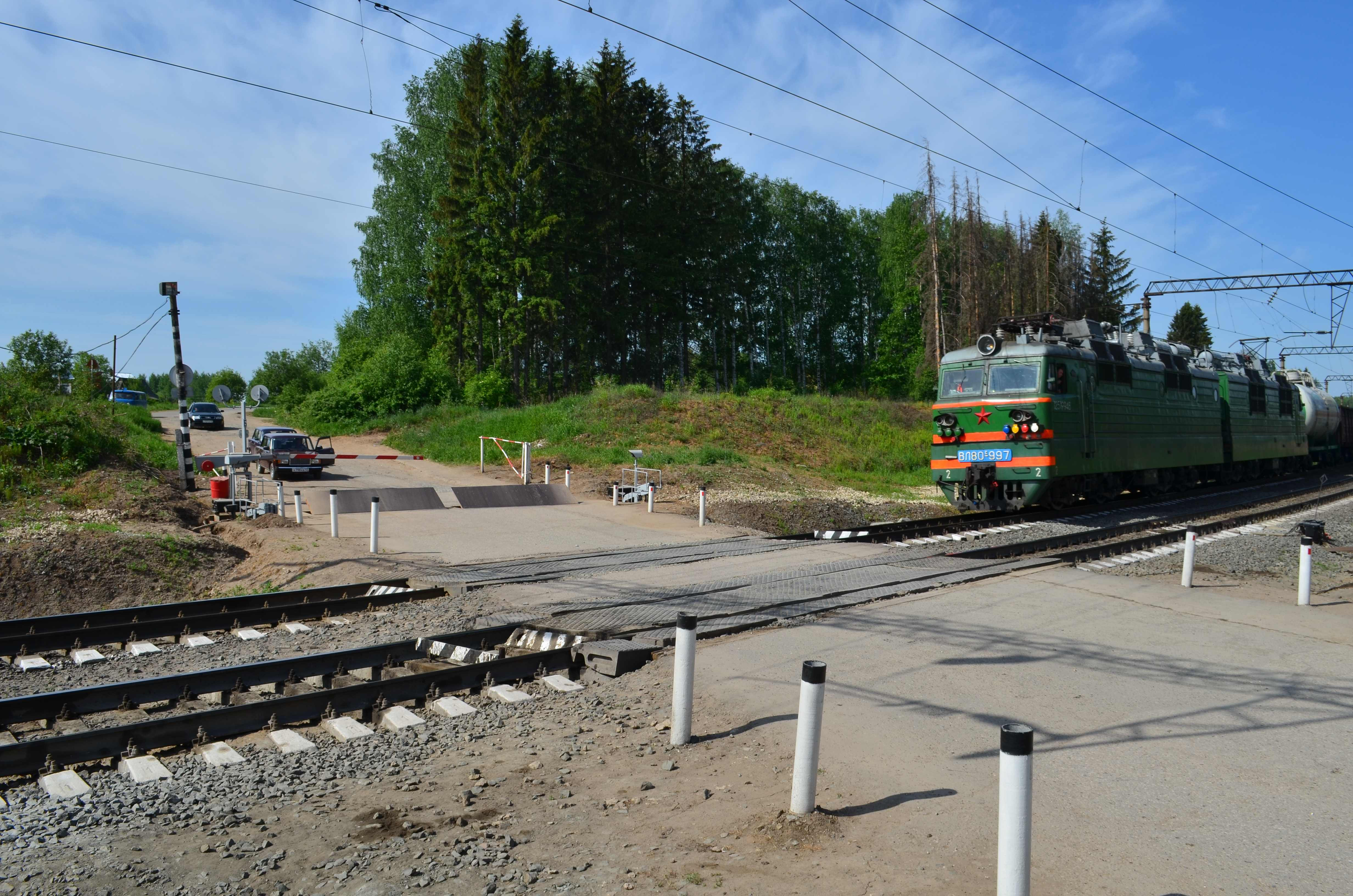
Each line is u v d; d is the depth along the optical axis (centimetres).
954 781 529
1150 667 773
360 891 416
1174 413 2412
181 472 2195
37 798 553
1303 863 423
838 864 428
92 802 539
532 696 754
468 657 848
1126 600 1065
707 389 6144
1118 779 530
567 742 634
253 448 3012
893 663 784
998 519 2011
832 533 1748
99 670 927
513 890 414
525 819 499
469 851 457
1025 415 1862
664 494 2420
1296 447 3519
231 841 477
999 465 1902
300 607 1132
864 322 7731
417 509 2119
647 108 5603
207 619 1077
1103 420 2038
